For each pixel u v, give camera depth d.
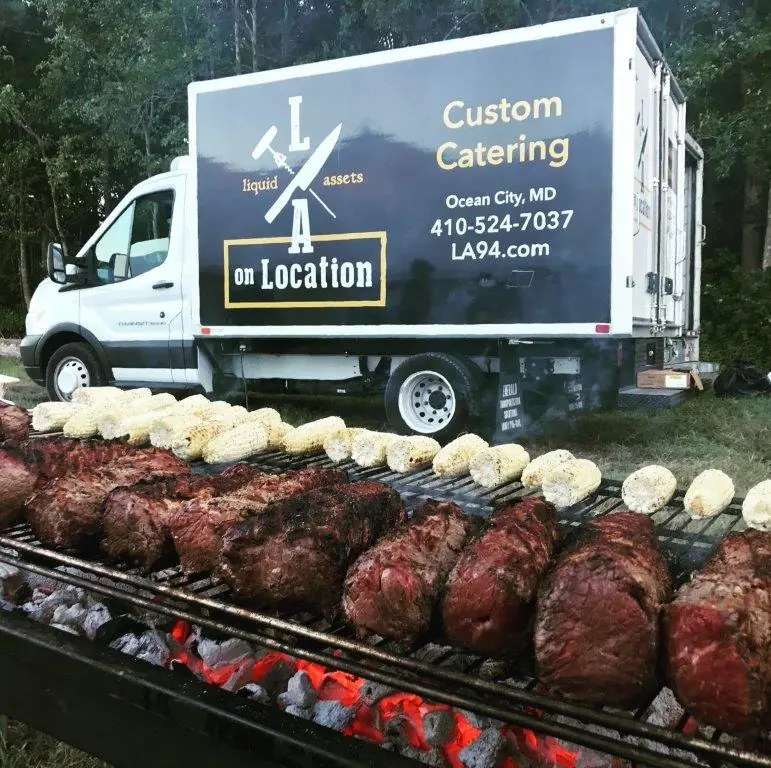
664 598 1.43
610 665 1.33
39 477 2.47
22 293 21.91
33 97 17.94
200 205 6.99
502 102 5.58
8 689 1.83
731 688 1.21
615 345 5.75
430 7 14.02
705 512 2.13
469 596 1.50
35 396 9.39
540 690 1.42
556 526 1.81
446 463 2.75
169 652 2.16
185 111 16.00
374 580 1.60
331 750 1.32
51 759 2.17
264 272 6.73
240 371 7.50
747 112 12.35
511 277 5.66
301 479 2.28
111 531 2.08
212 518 1.94
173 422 3.19
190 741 1.50
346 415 8.34
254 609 1.81
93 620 2.33
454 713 1.81
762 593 1.32
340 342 6.78
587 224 5.37
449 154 5.81
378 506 1.94
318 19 16.34
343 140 6.23
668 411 7.73
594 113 5.29
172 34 14.55
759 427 6.77
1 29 18.38
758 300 12.77
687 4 13.30
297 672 2.05
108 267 8.01
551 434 7.03
